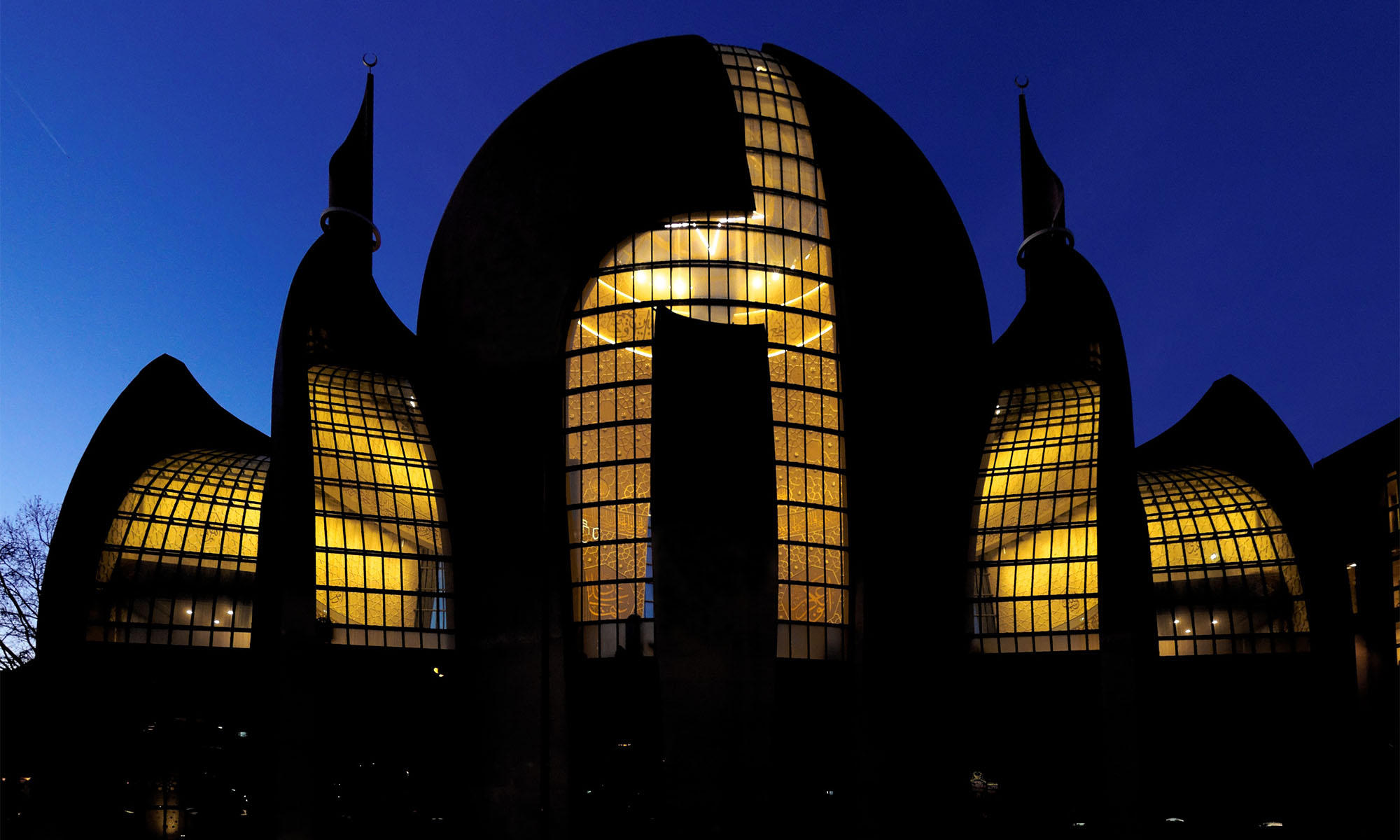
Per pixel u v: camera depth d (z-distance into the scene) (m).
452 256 40.88
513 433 37.94
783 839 34.78
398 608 39.56
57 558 39.72
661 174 38.53
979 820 40.00
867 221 40.28
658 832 33.62
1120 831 36.09
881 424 38.19
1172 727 42.78
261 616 35.03
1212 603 43.94
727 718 31.47
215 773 39.44
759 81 43.31
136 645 40.12
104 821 38.19
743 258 39.25
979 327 42.09
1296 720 41.72
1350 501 43.66
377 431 41.47
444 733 38.78
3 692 38.62
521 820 34.78
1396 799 39.97
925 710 36.75
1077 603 41.59
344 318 40.72
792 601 36.94
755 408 33.06
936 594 38.00
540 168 39.78
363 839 36.94
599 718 35.66
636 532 37.00
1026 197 46.72
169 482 42.69
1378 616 42.25
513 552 36.97
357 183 43.19
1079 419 43.25
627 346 38.28
